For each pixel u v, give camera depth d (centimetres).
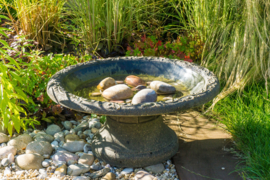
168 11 421
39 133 246
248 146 217
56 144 236
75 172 199
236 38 268
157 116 215
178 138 246
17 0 335
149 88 214
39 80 261
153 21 386
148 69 238
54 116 273
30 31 342
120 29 356
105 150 212
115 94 197
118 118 209
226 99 280
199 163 212
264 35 255
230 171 202
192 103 170
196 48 328
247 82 288
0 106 200
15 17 371
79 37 359
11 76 243
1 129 247
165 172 207
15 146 227
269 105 255
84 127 264
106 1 329
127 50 346
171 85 215
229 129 243
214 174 200
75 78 217
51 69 266
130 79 221
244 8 268
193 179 196
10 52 279
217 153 223
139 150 205
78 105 170
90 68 229
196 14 337
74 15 371
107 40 352
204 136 247
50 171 204
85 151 228
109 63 237
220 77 298
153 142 209
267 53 271
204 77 204
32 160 207
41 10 338
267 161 187
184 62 229
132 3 347
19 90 222
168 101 169
